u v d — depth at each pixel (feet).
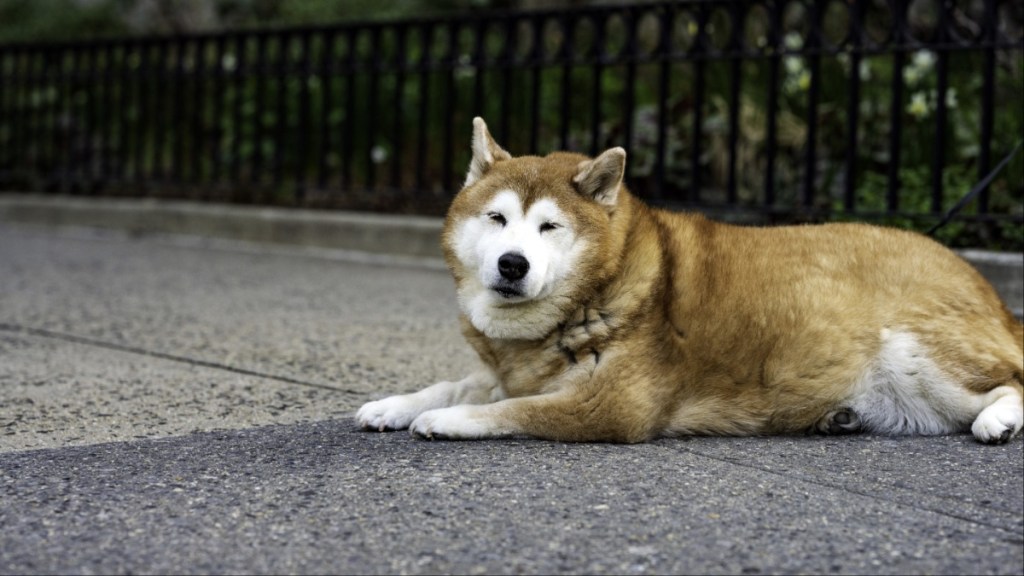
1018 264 18.16
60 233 34.27
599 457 11.40
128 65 33.96
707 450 11.78
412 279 24.75
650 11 23.22
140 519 9.55
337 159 32.60
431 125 31.07
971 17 25.25
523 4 35.17
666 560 8.63
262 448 11.81
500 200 12.07
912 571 8.44
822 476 10.81
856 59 20.20
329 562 8.63
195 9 41.63
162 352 17.21
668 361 12.09
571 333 11.97
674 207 22.79
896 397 12.46
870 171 22.91
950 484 10.57
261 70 30.55
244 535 9.18
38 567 8.55
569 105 24.73
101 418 13.25
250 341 18.06
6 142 38.75
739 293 12.26
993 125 20.99
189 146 36.27
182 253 29.25
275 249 29.96
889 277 12.53
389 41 33.78
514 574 8.37
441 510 9.71
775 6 21.27
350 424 12.96
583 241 11.89
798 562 8.60
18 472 10.91
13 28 43.09
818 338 12.25
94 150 38.04
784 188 23.88
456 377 15.67
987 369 12.35
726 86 25.38
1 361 16.43
